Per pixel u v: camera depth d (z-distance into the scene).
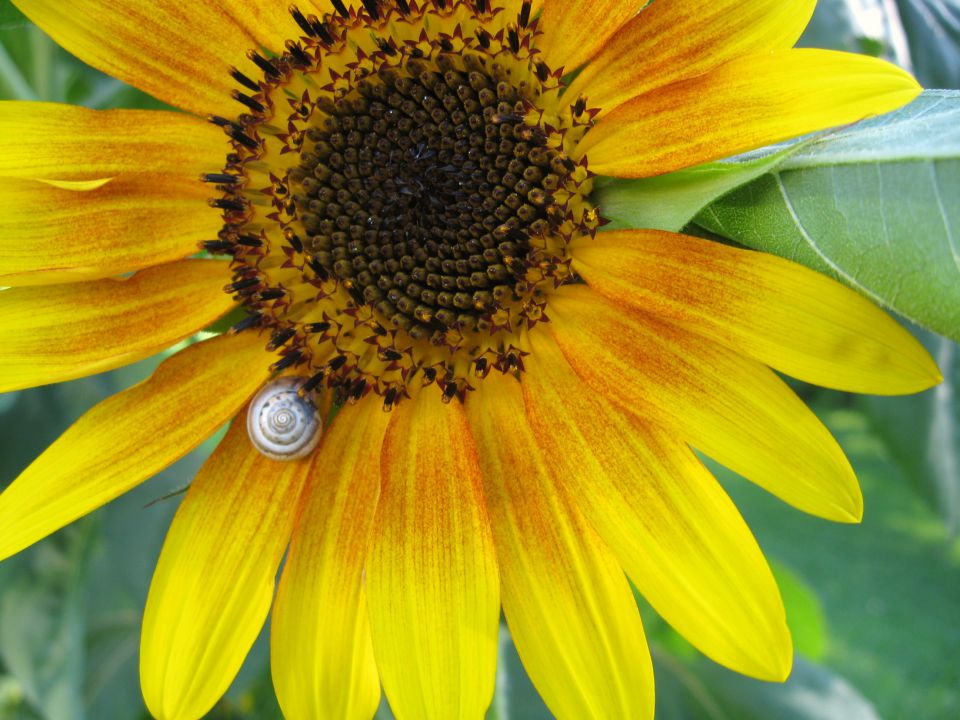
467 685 0.28
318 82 0.31
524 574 0.29
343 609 0.29
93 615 0.40
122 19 0.30
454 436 0.30
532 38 0.30
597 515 0.28
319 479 0.30
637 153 0.28
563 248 0.30
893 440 0.38
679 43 0.28
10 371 0.29
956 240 0.26
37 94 0.37
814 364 0.27
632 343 0.29
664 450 0.28
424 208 0.31
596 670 0.28
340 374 0.31
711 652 0.27
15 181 0.30
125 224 0.30
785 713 0.41
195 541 0.29
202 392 0.30
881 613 0.82
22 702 0.44
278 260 0.31
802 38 0.35
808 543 0.90
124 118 0.31
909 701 0.74
